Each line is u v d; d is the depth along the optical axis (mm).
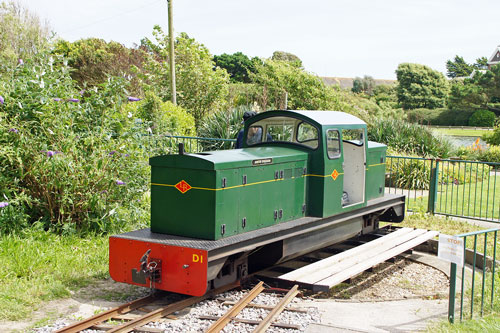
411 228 9109
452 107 51125
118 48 31344
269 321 4961
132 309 5367
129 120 8516
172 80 18312
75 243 7391
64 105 7934
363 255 7082
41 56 8781
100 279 6414
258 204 6367
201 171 5758
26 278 6012
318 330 4773
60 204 7664
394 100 52844
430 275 7480
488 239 8969
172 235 6016
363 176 8102
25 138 7438
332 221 7469
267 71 23016
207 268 5262
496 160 20625
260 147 7301
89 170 7641
